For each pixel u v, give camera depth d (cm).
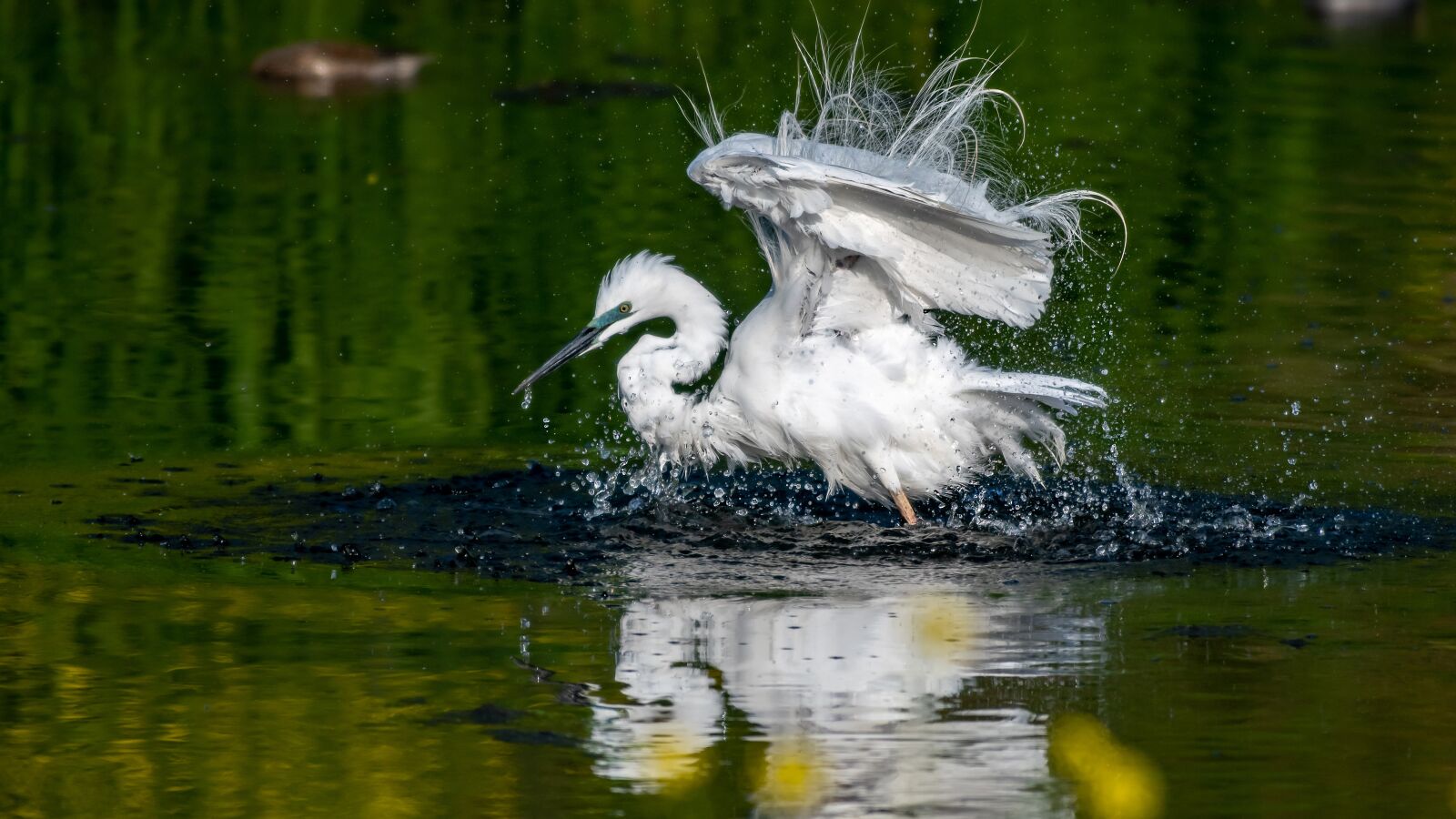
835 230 1056
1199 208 2075
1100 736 740
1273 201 2111
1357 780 697
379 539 1095
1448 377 1491
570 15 3184
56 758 721
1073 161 2262
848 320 1148
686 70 2741
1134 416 1387
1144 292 1769
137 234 1958
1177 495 1198
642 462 1309
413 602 950
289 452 1314
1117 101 2583
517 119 2502
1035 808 674
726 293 1730
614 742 739
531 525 1138
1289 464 1266
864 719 764
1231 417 1388
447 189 2155
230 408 1426
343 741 739
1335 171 2247
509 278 1816
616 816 668
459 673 824
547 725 757
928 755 721
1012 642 875
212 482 1227
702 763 715
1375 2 3247
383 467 1278
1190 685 805
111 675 820
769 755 723
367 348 1598
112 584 978
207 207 2070
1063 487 1227
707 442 1217
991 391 1130
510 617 924
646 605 949
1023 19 3123
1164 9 3281
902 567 1044
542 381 1533
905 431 1141
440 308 1719
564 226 2000
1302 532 1108
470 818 666
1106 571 1030
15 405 1414
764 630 902
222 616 918
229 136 2400
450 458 1310
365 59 2747
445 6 3266
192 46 2952
